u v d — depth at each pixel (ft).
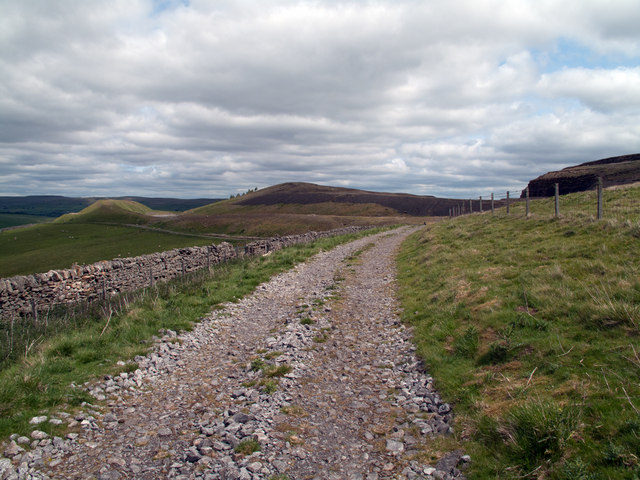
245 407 22.03
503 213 89.20
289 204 645.10
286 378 25.52
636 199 64.23
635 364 18.58
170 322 37.35
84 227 447.01
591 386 18.15
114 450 17.97
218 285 53.31
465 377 23.11
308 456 17.16
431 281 47.42
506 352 24.06
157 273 67.31
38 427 19.10
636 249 34.73
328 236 139.85
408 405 21.66
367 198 613.11
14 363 27.53
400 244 103.04
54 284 48.06
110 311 38.45
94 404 22.53
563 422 15.70
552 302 28.48
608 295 26.30
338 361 28.76
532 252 44.52
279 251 89.04
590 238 43.21
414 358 27.86
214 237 357.41
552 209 76.43
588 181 239.30
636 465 12.97
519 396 19.02
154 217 563.48
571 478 13.21
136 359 28.96
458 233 75.61
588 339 22.57
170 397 23.98
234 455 16.98
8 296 42.11
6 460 16.38
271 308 45.39
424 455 16.97
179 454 17.52
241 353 31.53
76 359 28.14
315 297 48.73
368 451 17.58
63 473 16.11
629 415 15.39
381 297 47.16
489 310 31.04
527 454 15.19
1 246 336.08
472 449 16.63
